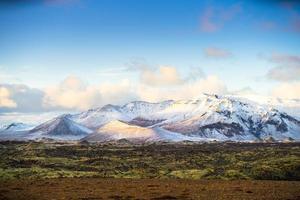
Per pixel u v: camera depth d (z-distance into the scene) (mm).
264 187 140250
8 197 112812
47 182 159750
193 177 187375
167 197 112875
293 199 108750
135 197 113625
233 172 191875
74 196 115312
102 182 160500
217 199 108938
